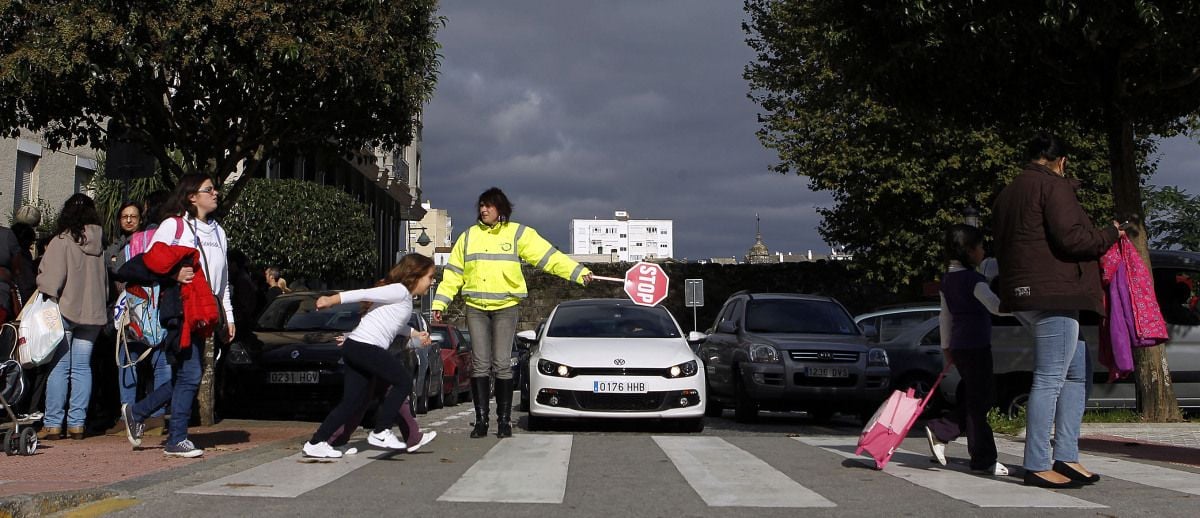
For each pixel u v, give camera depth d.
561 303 13.57
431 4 12.66
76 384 9.00
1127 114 12.02
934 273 31.27
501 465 7.20
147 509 5.05
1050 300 6.07
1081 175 29.25
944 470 7.09
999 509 5.37
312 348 12.69
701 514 5.18
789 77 31.22
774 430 13.16
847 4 12.48
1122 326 6.50
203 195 7.65
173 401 7.39
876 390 13.70
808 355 13.70
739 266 41.06
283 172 36.09
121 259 9.88
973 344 6.88
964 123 13.23
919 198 30.12
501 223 9.84
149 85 11.70
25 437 7.54
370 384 7.37
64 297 8.80
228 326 7.85
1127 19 10.63
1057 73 11.98
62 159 22.69
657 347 11.88
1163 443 9.84
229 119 12.52
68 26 10.75
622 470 7.01
